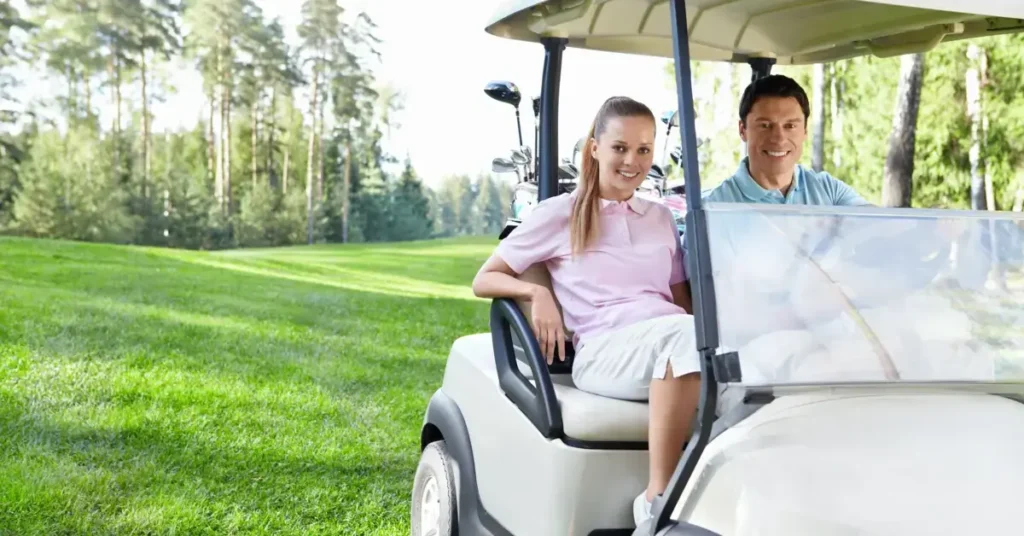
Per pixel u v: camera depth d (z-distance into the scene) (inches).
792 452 77.2
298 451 227.9
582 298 103.7
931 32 114.8
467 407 117.6
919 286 86.4
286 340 386.6
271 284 545.6
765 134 112.2
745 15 112.7
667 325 92.4
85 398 272.7
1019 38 533.0
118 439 231.8
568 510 92.0
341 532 169.9
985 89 554.3
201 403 274.5
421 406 285.4
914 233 87.4
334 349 374.3
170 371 315.6
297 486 198.7
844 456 76.8
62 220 713.6
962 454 77.4
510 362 107.3
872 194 587.2
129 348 347.6
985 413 82.6
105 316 405.7
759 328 79.4
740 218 82.0
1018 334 87.5
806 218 84.7
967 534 72.4
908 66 469.1
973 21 110.8
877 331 83.6
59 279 493.0
